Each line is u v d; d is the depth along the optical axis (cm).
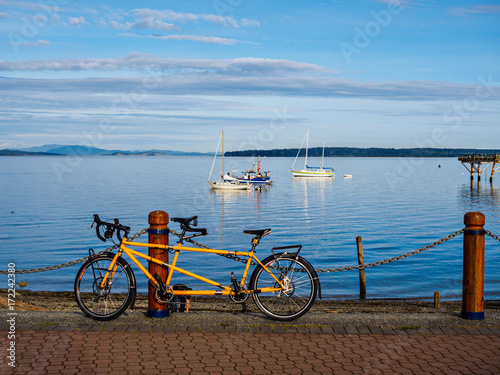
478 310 556
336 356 455
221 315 569
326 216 4041
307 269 564
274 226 3416
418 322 546
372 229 3153
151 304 559
